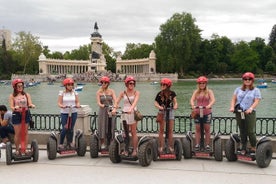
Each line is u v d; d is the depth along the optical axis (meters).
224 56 133.38
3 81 115.88
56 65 142.88
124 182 7.81
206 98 9.66
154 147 9.61
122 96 9.57
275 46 150.62
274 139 10.55
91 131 12.58
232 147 9.37
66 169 8.91
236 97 9.30
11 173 8.55
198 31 117.06
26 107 9.49
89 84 97.31
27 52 138.25
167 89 9.45
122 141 9.42
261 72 129.75
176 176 8.22
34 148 9.58
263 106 39.66
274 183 7.68
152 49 145.62
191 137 9.89
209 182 7.77
